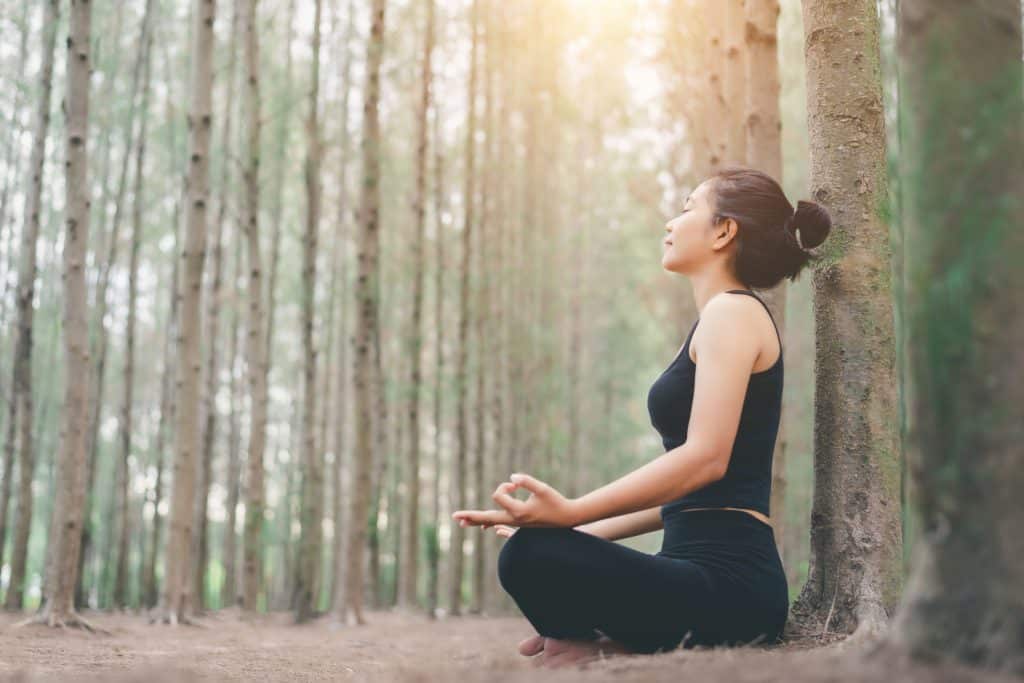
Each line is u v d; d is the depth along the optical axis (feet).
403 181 40.45
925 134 4.51
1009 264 4.22
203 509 30.27
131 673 7.43
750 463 6.77
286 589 40.65
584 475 57.36
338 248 38.45
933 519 4.37
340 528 41.83
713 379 6.44
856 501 7.99
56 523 15.70
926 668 4.16
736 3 17.01
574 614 6.52
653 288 52.24
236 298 35.68
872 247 8.32
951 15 4.51
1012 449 4.14
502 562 6.52
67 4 27.96
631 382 66.13
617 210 51.52
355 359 22.86
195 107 20.45
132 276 29.30
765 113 14.08
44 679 6.84
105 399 47.39
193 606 27.78
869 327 8.20
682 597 6.37
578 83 41.06
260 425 24.68
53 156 30.12
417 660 10.87
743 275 7.32
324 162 39.14
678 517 6.93
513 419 37.83
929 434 4.38
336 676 8.57
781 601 6.73
